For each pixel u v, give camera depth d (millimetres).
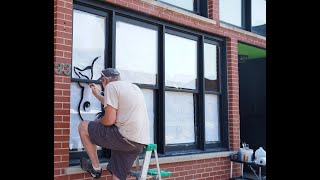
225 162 6254
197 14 6164
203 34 6137
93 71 4598
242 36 6809
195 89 6043
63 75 4074
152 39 5398
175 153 5527
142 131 3744
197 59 6125
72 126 4344
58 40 4043
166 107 5598
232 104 6492
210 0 6211
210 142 6305
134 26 5148
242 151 6250
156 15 5289
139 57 5188
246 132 8125
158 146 5340
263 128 7840
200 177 5746
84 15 4562
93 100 4570
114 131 3648
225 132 6504
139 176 3842
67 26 4160
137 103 3725
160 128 5359
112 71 3922
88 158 4336
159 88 5402
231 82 6508
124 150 3732
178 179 5391
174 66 5746
